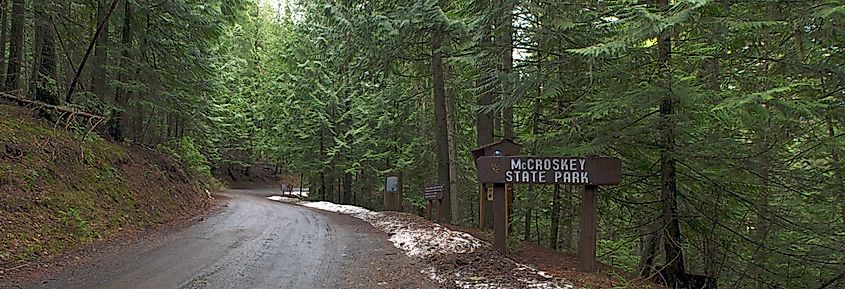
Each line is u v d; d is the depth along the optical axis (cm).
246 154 4622
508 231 989
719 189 769
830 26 582
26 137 1050
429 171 2017
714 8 664
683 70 739
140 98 1652
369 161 2522
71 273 636
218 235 1007
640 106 665
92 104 1418
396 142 2191
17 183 878
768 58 680
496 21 946
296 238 980
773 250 786
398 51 1247
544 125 1097
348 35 1235
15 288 555
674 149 703
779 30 643
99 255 762
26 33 1563
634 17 637
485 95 1217
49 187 948
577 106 803
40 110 1265
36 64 1357
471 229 1132
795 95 680
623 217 979
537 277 637
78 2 1434
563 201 1064
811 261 806
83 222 909
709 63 729
